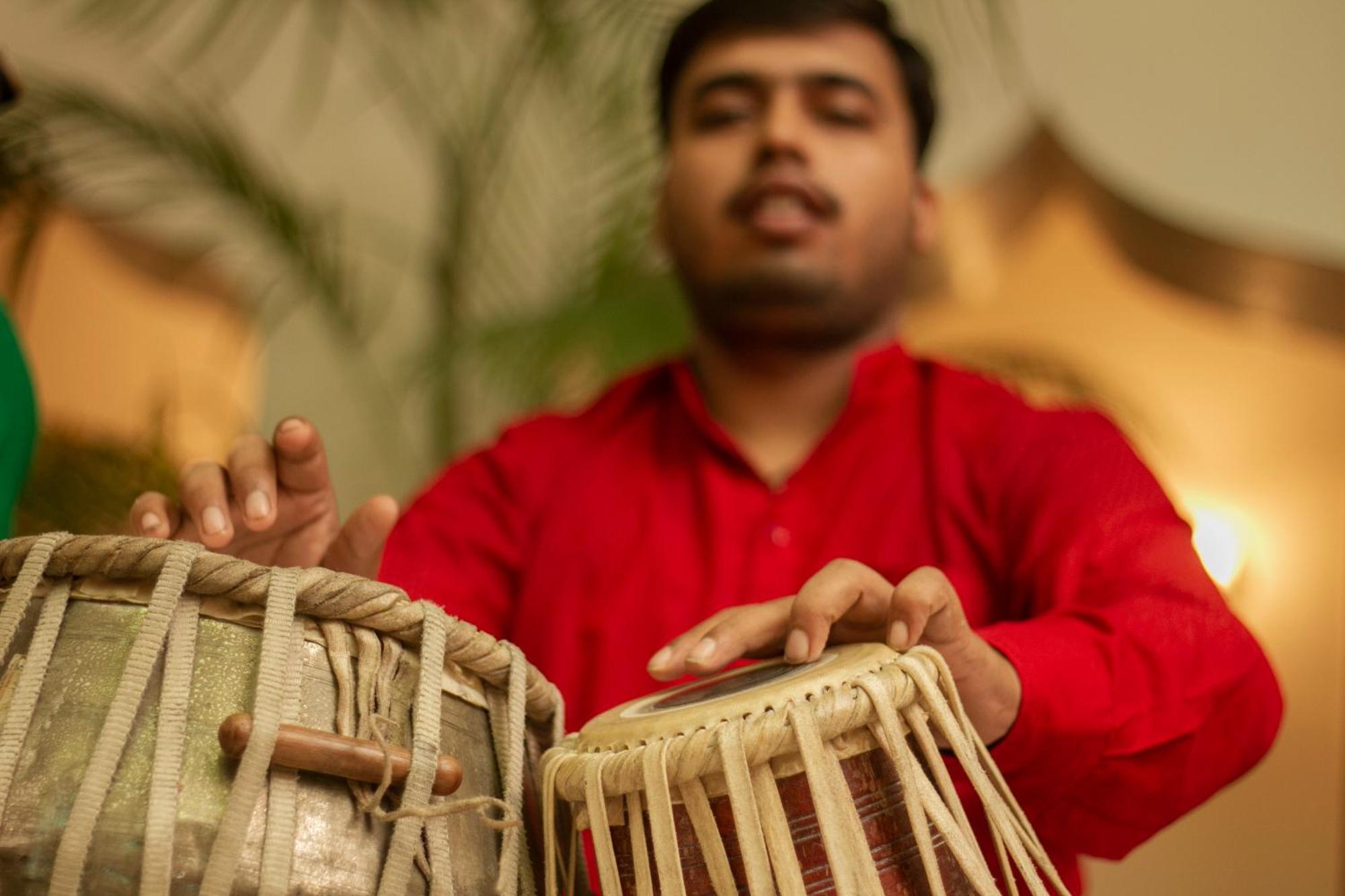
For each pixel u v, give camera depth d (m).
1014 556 1.41
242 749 0.70
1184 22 4.20
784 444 1.63
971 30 3.93
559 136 3.84
